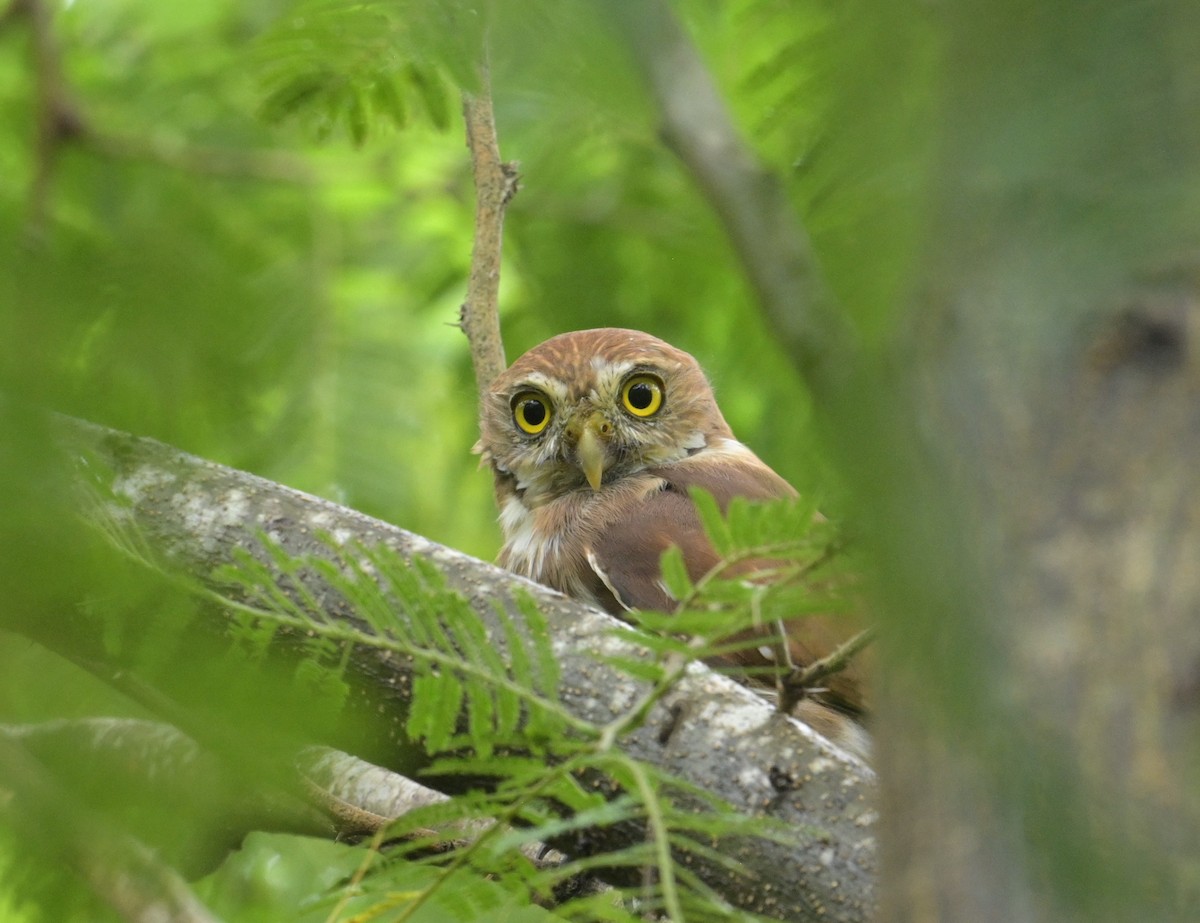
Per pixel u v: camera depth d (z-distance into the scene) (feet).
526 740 5.52
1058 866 3.44
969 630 3.60
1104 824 3.44
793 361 5.21
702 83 6.33
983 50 3.49
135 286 5.29
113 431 5.14
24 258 4.93
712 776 7.34
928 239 3.83
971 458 3.74
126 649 5.63
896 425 3.76
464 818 5.45
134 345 5.16
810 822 7.14
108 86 13.73
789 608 5.18
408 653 5.68
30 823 6.81
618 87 6.07
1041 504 3.69
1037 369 3.75
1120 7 3.34
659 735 7.47
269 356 8.41
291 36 7.58
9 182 11.27
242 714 5.77
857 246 4.00
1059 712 3.54
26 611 5.12
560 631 7.82
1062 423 3.74
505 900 5.38
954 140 3.60
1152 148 3.35
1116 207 3.43
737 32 6.32
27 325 4.79
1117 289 3.69
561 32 5.76
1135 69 3.33
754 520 5.14
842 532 4.58
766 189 6.04
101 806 6.59
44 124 12.71
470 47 6.40
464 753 7.11
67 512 4.91
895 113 3.87
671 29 6.06
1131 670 3.55
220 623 5.72
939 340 3.83
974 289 3.78
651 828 5.14
